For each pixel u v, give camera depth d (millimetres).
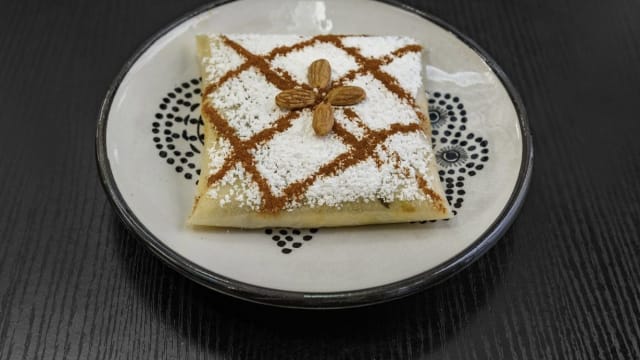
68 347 348
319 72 427
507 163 405
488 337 361
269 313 365
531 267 390
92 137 440
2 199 406
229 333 356
